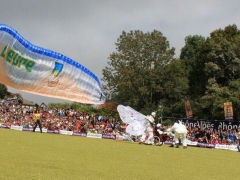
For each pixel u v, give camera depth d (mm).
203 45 67375
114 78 69562
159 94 70750
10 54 34594
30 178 7160
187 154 18047
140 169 10031
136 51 69938
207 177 9633
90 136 38156
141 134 26000
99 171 8867
